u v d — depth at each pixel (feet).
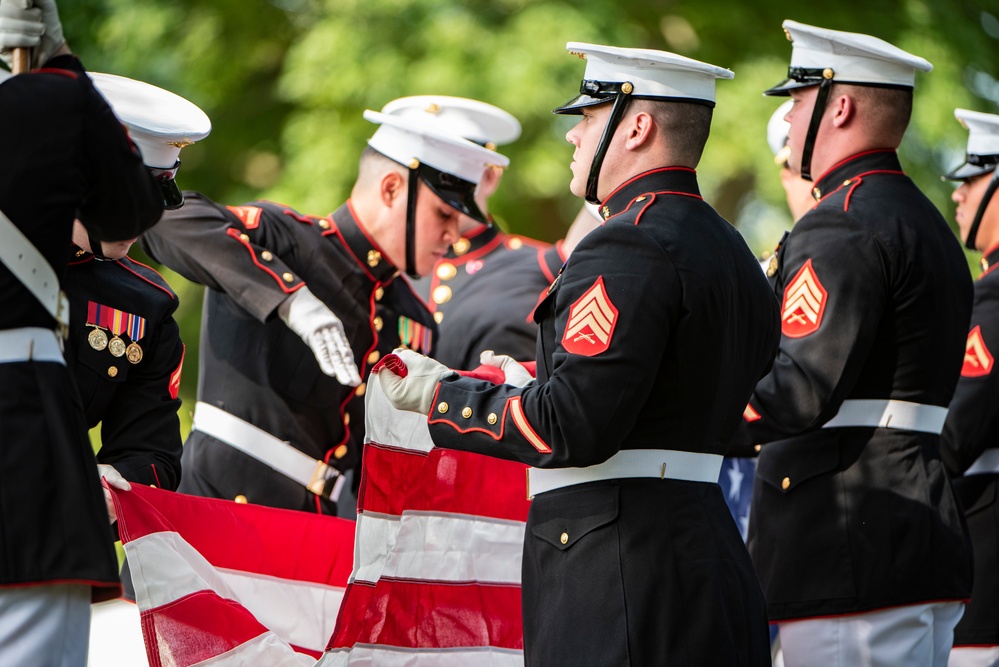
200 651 35.06
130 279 35.22
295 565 40.04
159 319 35.32
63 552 25.89
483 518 37.52
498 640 37.14
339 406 43.11
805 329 36.88
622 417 29.17
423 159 43.32
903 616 37.06
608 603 29.99
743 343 31.42
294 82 100.32
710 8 102.27
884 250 37.19
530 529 31.65
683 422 30.50
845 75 39.34
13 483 25.66
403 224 43.57
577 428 29.12
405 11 99.25
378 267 43.88
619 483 30.53
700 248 30.53
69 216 26.48
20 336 26.22
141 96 35.63
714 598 30.09
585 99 32.32
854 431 38.01
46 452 26.04
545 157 99.09
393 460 36.55
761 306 32.01
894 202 38.19
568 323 29.84
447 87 95.25
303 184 99.96
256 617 39.22
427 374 32.37
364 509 36.17
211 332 43.16
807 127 40.11
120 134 27.02
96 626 59.11
